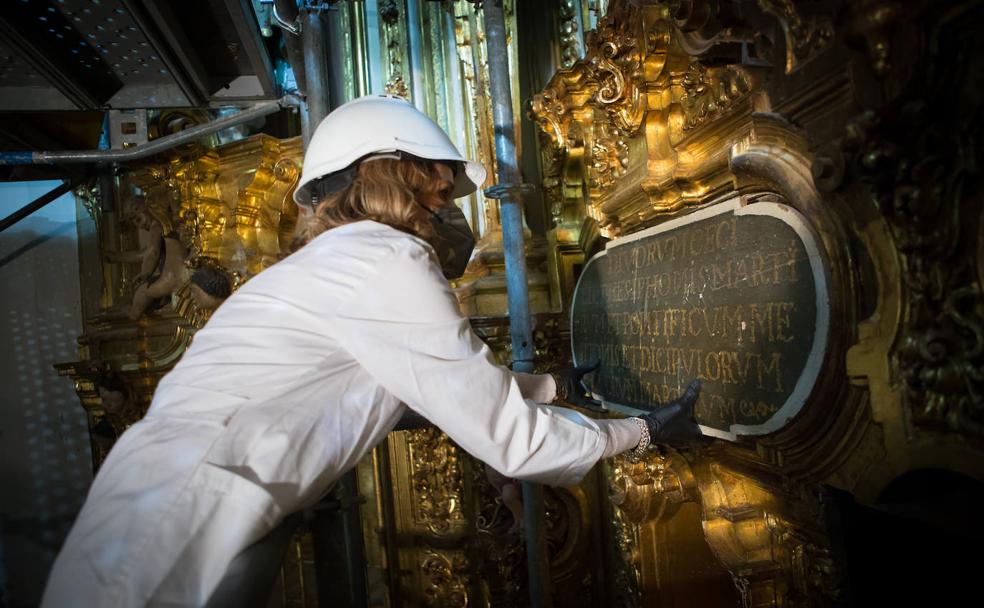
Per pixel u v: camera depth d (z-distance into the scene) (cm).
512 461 90
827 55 98
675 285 151
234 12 191
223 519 75
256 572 79
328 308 88
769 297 118
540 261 250
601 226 199
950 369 83
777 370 115
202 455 78
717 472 166
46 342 369
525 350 170
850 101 96
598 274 200
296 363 86
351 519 167
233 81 250
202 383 85
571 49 256
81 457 376
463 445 90
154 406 87
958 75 77
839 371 104
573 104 201
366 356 87
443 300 91
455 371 86
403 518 281
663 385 156
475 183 137
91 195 350
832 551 127
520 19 264
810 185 109
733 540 160
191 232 280
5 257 363
